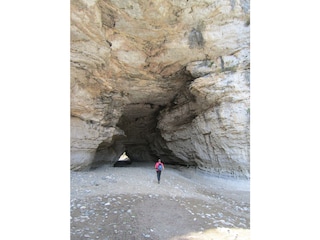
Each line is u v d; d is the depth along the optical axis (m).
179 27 10.63
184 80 13.78
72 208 5.46
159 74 12.88
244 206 8.52
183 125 15.91
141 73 12.35
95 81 10.12
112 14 9.37
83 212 5.29
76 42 8.33
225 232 5.05
